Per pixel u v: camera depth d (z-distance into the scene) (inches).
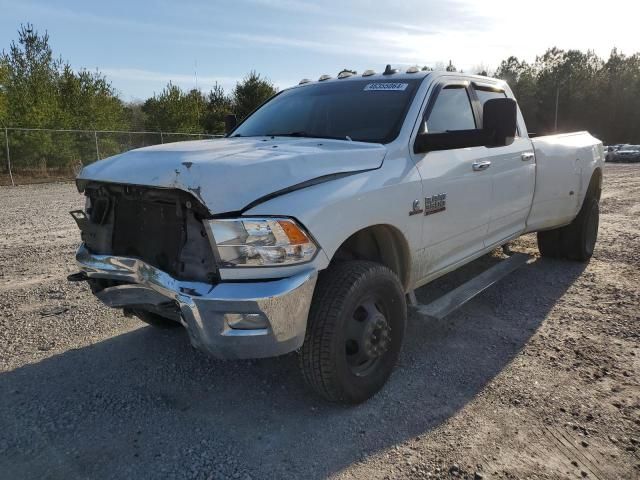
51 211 418.9
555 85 2657.5
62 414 118.0
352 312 113.6
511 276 220.4
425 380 132.9
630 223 346.9
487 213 167.2
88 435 110.6
